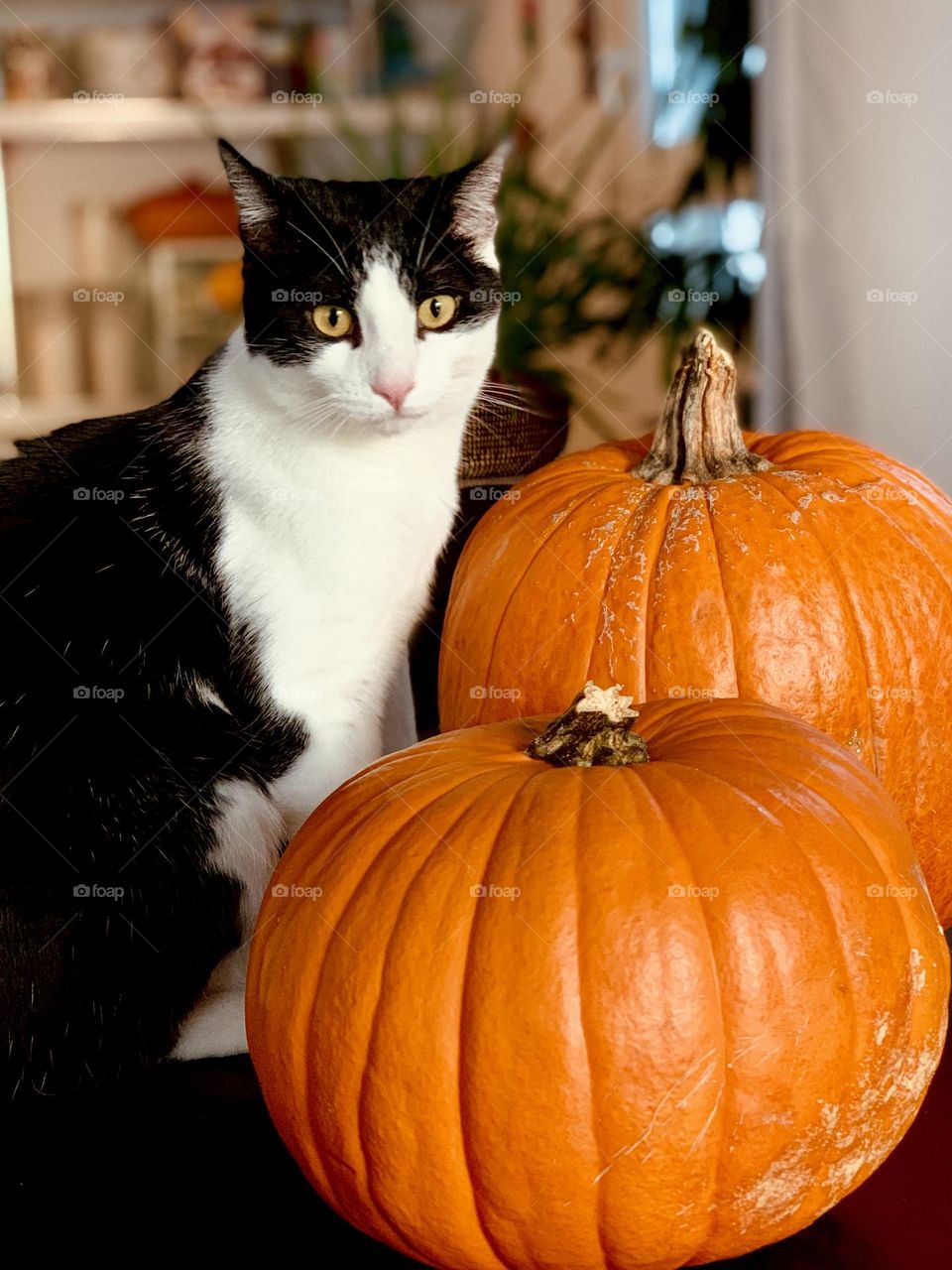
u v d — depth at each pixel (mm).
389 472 1355
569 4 3500
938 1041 878
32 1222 981
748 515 1239
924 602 1225
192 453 1377
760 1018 787
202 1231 963
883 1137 854
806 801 865
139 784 1287
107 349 3783
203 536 1352
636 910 792
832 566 1211
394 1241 871
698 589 1204
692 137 3174
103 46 3596
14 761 1242
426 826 869
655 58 3398
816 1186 832
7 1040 1213
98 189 3750
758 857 818
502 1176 796
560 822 838
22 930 1214
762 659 1180
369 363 1309
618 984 780
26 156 3699
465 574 1379
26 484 1383
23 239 3746
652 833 825
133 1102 1200
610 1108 779
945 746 1232
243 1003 1296
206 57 3598
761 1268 890
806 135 2641
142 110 3588
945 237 2230
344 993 833
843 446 1386
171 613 1341
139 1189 1028
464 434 1626
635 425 3359
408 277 1328
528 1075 782
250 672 1350
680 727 982
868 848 865
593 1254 823
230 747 1346
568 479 1379
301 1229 961
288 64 3625
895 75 2309
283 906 907
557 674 1243
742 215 2871
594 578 1250
